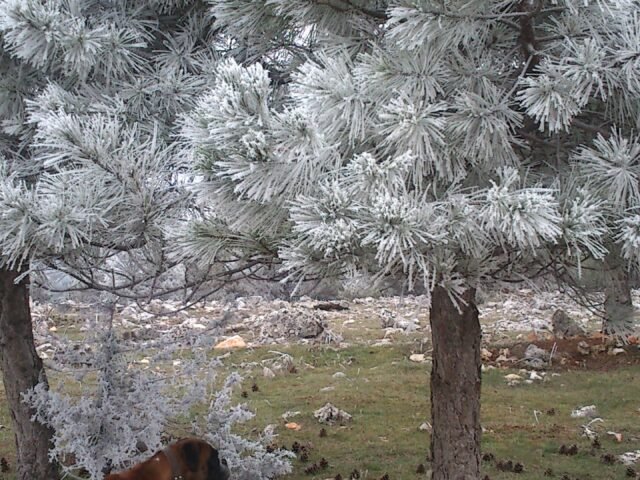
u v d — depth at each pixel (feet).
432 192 9.29
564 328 32.42
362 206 8.21
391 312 41.55
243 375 26.71
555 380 25.77
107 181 10.51
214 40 13.28
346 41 10.28
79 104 11.51
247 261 11.37
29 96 12.12
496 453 18.21
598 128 9.59
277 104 11.75
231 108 8.45
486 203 8.55
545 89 8.68
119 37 11.76
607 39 9.30
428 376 26.43
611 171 8.89
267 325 35.19
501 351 29.91
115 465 12.87
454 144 9.15
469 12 8.84
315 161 8.63
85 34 10.95
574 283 11.28
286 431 20.20
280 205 9.18
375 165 8.24
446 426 13.00
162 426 14.03
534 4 9.54
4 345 15.35
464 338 12.85
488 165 9.41
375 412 21.95
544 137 10.33
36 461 15.42
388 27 10.01
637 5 8.94
